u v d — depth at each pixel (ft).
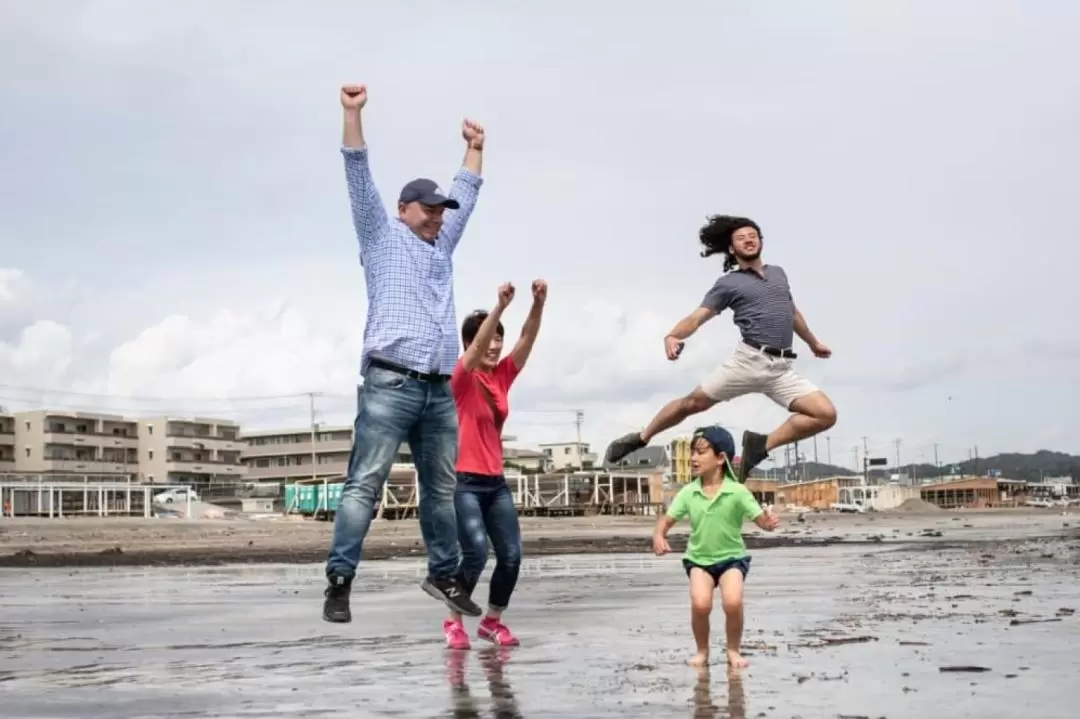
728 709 13.99
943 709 13.69
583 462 401.70
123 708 14.55
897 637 21.38
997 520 187.42
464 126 21.67
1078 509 378.73
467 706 14.48
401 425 18.86
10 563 69.51
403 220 19.67
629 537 115.75
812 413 25.07
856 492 456.45
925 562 52.60
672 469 298.35
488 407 22.22
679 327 25.21
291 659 19.66
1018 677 16.10
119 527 147.74
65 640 23.35
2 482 241.76
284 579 48.47
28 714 14.11
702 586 18.47
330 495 213.66
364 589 39.68
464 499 21.91
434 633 24.25
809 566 50.70
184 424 327.47
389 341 18.70
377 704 14.70
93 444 309.63
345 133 19.08
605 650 20.45
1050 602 28.53
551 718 13.57
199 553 85.05
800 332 26.16
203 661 19.49
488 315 21.13
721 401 25.88
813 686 15.70
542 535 126.31
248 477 356.79
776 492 424.87
